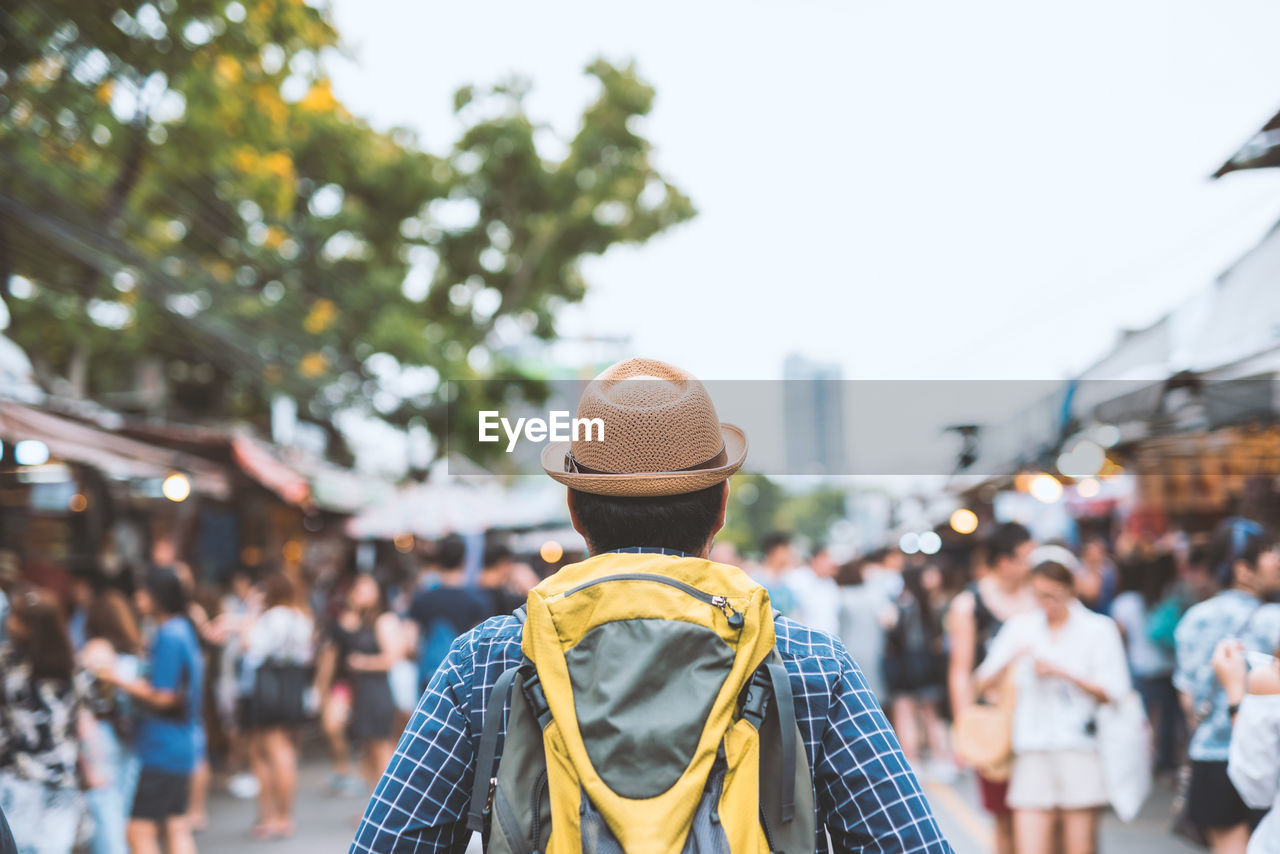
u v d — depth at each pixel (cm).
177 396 1720
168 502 1290
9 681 470
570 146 2097
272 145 1116
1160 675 913
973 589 617
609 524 169
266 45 942
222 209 1396
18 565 940
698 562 160
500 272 2131
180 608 593
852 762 158
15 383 830
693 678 147
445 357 1892
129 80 920
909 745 1057
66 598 955
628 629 150
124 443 939
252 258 1589
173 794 584
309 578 1441
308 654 841
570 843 142
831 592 1062
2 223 940
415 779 160
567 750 145
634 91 2083
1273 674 332
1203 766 475
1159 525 1245
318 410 1912
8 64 855
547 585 161
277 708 809
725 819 143
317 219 1758
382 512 1410
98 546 1045
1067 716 486
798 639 164
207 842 787
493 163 1998
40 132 930
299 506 1490
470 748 161
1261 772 329
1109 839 731
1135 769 481
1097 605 984
